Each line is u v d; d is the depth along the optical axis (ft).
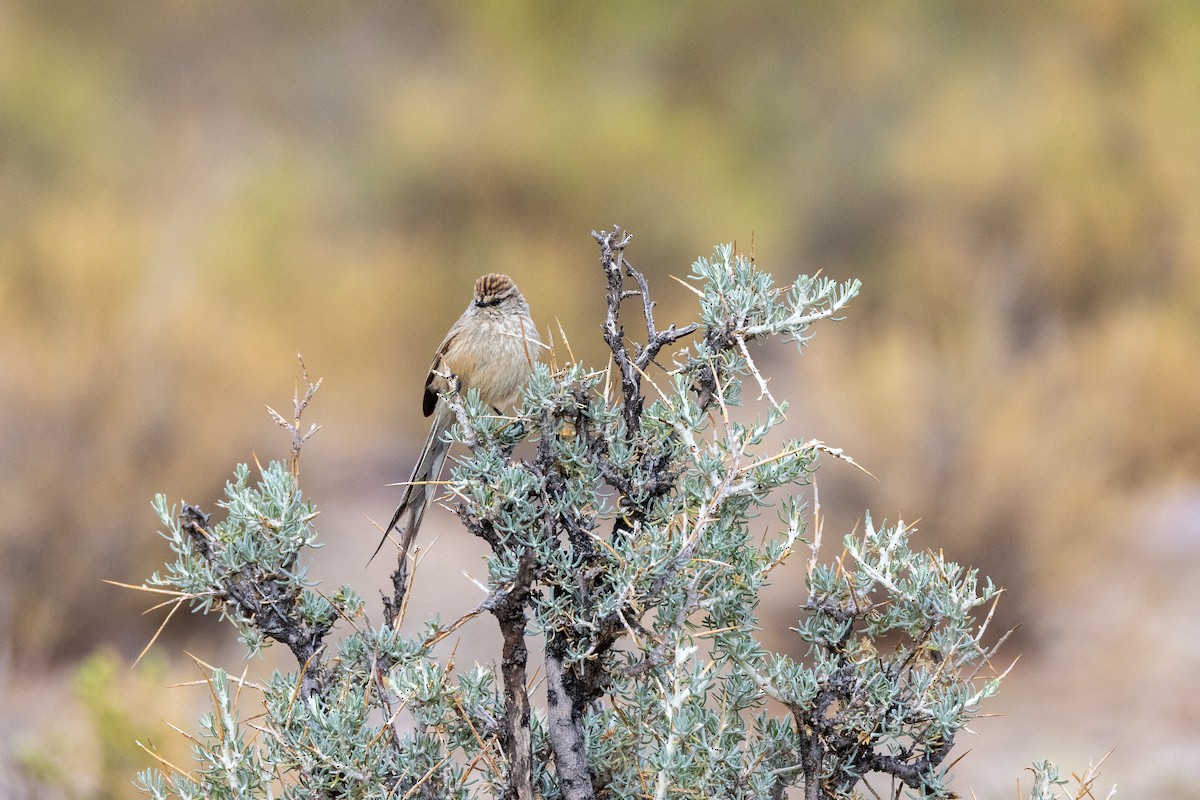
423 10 105.09
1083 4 74.43
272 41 104.99
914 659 16.21
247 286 65.00
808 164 85.20
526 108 81.41
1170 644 38.70
